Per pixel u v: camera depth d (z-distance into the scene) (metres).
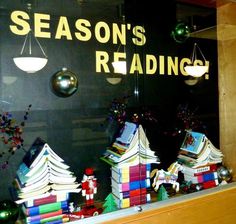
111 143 1.76
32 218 1.30
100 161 1.71
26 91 1.50
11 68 1.46
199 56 2.07
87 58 1.68
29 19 1.50
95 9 1.69
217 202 1.67
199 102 2.08
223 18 2.02
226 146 2.03
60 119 1.60
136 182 1.60
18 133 1.48
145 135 1.71
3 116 1.45
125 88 1.81
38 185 1.33
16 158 1.48
